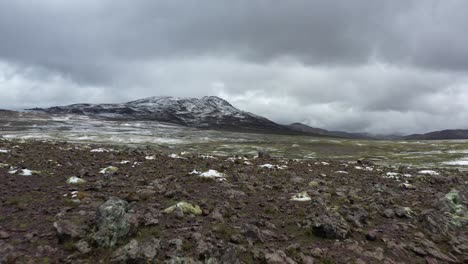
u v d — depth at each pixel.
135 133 199.25
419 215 16.59
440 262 12.41
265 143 154.50
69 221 12.20
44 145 43.91
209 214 15.22
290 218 15.72
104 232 11.25
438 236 14.77
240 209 16.72
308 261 11.34
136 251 10.41
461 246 13.80
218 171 28.47
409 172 42.03
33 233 11.60
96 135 154.75
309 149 124.88
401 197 22.20
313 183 24.84
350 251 12.46
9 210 14.09
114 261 10.08
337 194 21.55
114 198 13.16
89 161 29.88
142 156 37.09
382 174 36.69
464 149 126.56
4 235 11.33
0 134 143.00
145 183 21.08
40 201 15.59
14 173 21.47
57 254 10.38
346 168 40.69
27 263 9.69
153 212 14.45
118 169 26.08
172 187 19.86
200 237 12.13
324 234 13.56
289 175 29.09
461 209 18.55
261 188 22.20
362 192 23.25
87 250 10.48
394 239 13.95
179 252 10.92
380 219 16.52
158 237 12.06
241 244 12.15
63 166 26.02
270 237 13.21
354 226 15.03
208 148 115.75
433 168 61.50
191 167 29.80
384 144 160.25
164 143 136.62
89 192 17.84
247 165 34.78
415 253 12.93
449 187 28.80
